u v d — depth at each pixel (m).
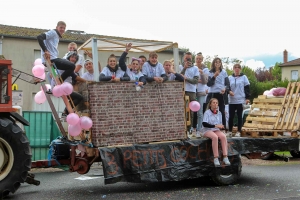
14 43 23.36
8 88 6.02
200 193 6.67
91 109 6.59
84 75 7.86
